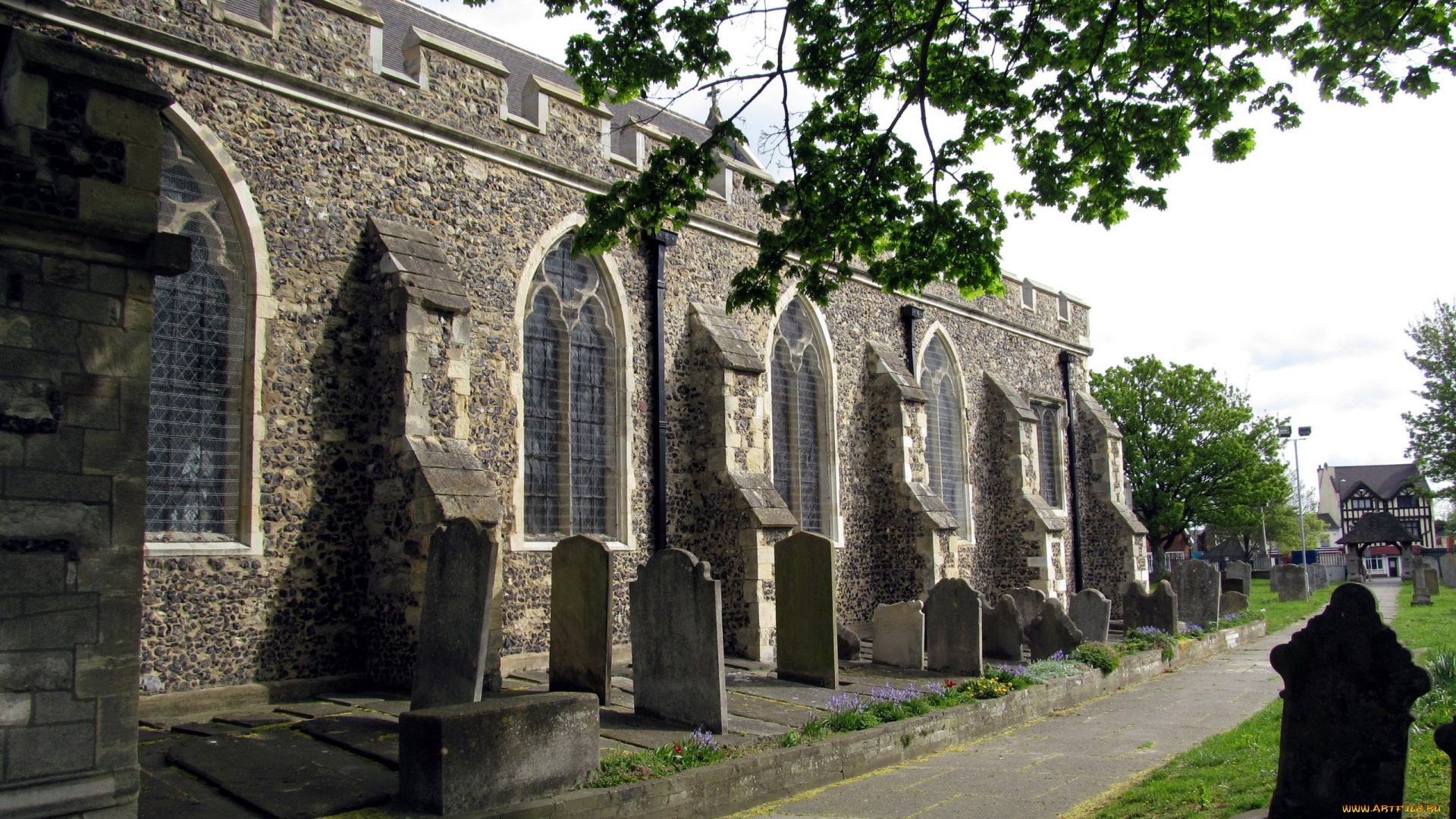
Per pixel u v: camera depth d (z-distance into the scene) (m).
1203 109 9.50
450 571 8.20
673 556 9.23
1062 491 24.80
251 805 6.38
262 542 10.03
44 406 5.31
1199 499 37.03
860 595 17.88
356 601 10.72
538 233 13.10
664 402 14.38
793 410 17.45
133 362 5.67
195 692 9.31
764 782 7.86
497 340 12.37
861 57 9.44
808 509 17.52
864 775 8.74
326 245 10.91
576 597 10.13
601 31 8.99
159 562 9.28
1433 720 7.60
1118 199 9.91
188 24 9.97
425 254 11.32
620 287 14.16
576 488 13.38
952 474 21.44
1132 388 37.75
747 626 13.83
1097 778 8.12
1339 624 5.54
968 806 7.43
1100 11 9.35
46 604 5.19
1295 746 5.61
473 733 6.33
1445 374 35.31
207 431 9.96
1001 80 9.56
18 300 5.29
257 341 10.18
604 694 9.70
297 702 9.84
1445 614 21.16
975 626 12.12
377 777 6.95
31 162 5.37
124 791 5.34
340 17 11.30
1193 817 5.99
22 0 8.87
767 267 9.97
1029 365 24.53
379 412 10.84
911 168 9.63
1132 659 14.01
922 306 20.81
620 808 6.83
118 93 5.75
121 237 5.63
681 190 9.66
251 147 10.38
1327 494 92.44
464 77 12.51
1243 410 37.12
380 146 11.54
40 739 5.09
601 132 14.15
